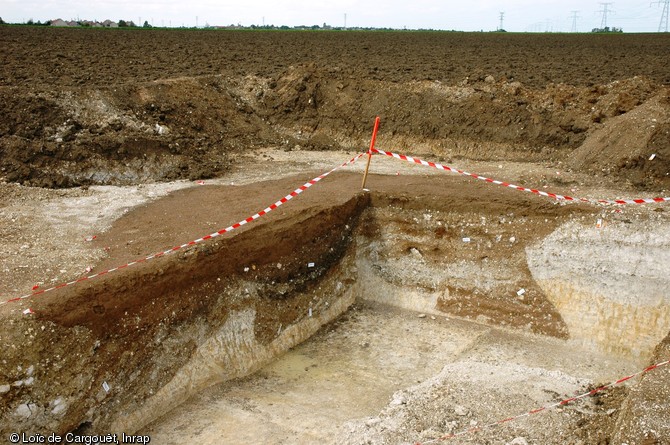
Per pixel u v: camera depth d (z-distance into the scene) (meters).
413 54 29.84
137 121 14.83
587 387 7.85
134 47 29.78
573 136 15.60
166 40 35.69
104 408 7.06
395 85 17.91
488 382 7.85
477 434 6.45
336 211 10.53
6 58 22.19
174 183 12.48
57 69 20.25
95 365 7.01
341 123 17.52
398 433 6.64
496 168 14.05
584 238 9.70
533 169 13.78
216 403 8.13
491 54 30.44
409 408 7.22
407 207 10.95
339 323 10.52
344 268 10.94
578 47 35.78
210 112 16.80
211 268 8.50
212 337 8.45
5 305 6.68
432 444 6.32
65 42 30.77
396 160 15.16
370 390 8.70
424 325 10.42
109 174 12.62
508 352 9.59
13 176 11.55
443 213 10.69
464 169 13.96
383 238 11.16
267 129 17.53
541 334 9.95
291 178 12.79
